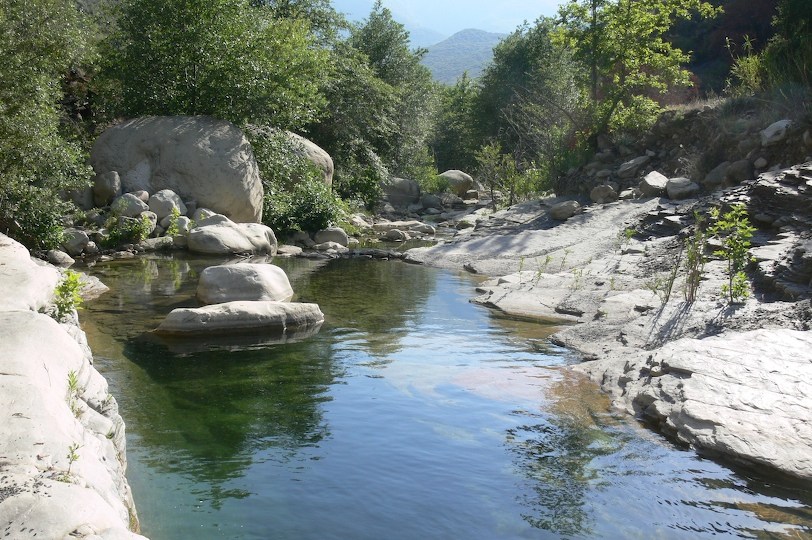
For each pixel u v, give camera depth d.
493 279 14.06
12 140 13.34
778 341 7.84
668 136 21.44
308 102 22.34
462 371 8.16
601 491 5.28
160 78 20.72
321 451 5.90
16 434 3.81
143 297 11.55
